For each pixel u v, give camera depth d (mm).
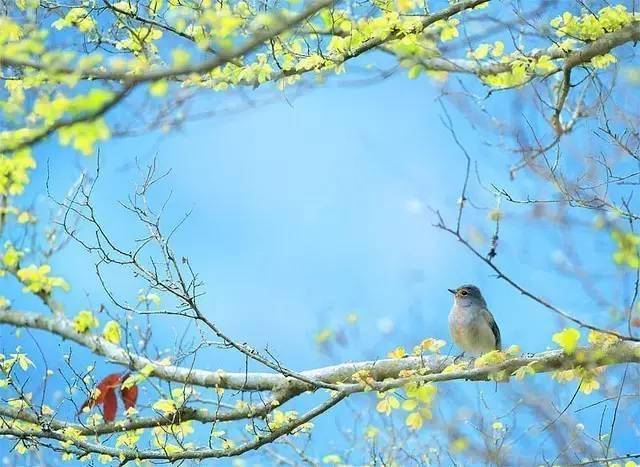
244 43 8609
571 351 10094
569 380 10961
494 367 10789
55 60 8570
